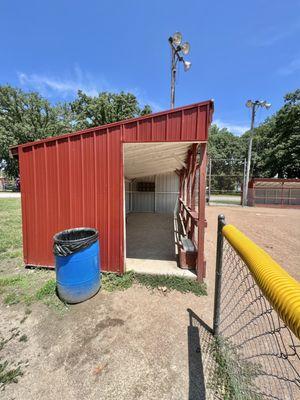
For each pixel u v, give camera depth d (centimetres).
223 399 150
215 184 2192
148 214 1030
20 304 266
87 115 2322
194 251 356
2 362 182
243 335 211
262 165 2333
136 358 186
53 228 356
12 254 431
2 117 2255
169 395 154
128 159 457
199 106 294
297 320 54
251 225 798
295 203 1373
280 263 416
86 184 339
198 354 190
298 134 1902
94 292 283
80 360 184
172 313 251
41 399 151
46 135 2283
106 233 340
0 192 2169
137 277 335
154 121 306
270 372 169
